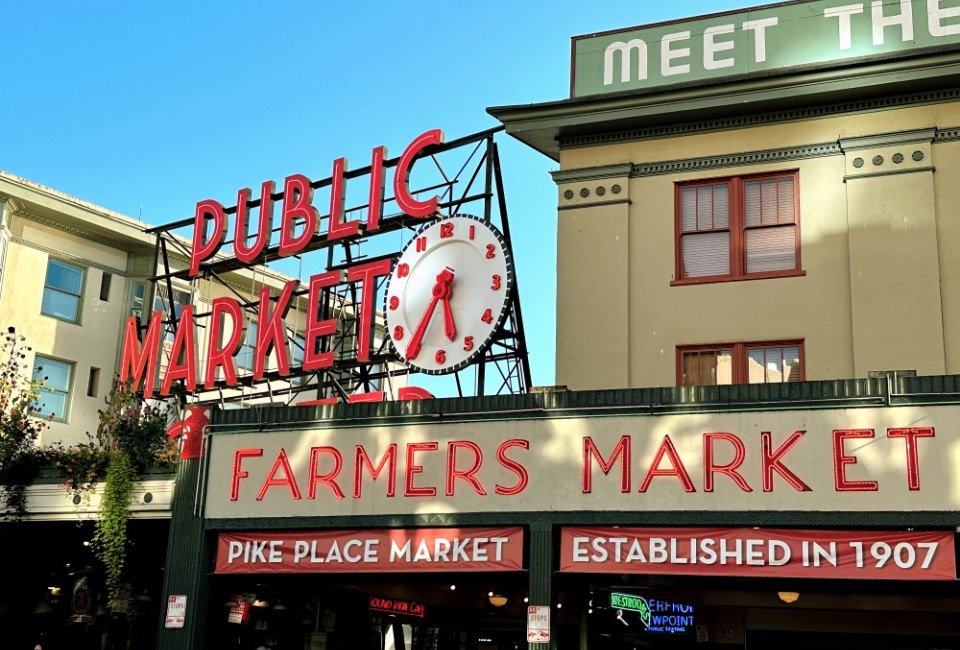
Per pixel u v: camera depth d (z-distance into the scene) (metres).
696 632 25.83
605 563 18.08
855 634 25.03
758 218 22.45
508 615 28.91
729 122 22.88
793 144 22.36
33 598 27.78
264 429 21.05
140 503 24.09
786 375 21.45
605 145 23.75
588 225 23.39
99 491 24.48
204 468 21.28
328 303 30.14
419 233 26.64
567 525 18.44
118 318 44.12
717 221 22.72
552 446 18.78
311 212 30.22
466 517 19.05
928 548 16.58
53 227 42.28
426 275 26.23
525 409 19.09
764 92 22.20
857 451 17.05
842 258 21.58
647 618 25.00
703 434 17.94
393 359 26.86
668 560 17.75
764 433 17.59
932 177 21.25
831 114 22.20
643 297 22.75
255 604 24.34
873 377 17.34
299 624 25.14
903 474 16.73
